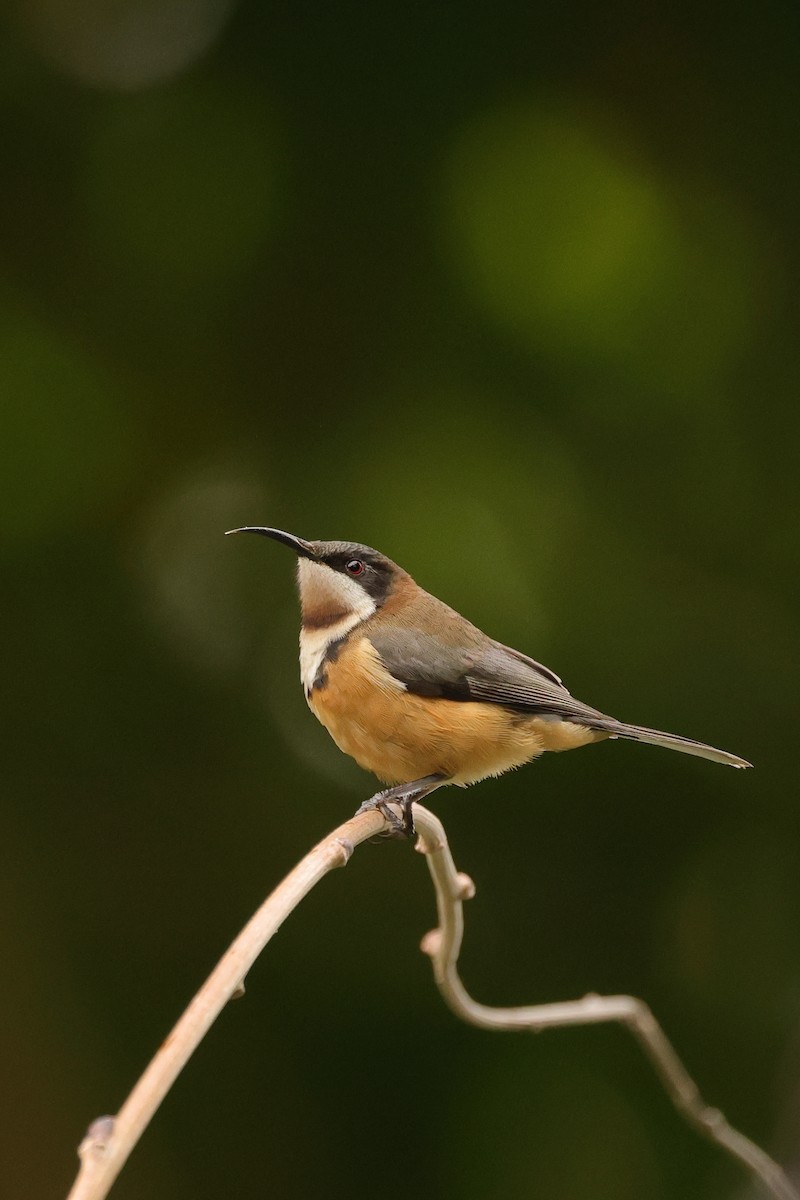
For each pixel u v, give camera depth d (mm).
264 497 11758
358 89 11844
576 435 11711
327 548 8539
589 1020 7477
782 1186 7926
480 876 11445
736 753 11203
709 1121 7832
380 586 8516
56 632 11531
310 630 8445
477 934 11344
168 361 11930
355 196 11852
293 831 11375
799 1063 11000
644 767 11383
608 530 11430
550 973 11281
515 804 11500
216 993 4234
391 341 11883
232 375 12008
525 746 8320
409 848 11570
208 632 11703
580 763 11453
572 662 11047
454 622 8484
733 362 11852
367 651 8141
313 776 11453
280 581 11711
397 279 11922
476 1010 7098
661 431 11727
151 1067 3881
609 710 11102
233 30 11844
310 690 8359
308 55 11844
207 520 11789
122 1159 3635
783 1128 10852
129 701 11547
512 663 8406
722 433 11766
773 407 11812
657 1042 7723
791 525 11625
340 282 11938
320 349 11969
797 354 11875
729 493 11664
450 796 11539
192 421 11992
